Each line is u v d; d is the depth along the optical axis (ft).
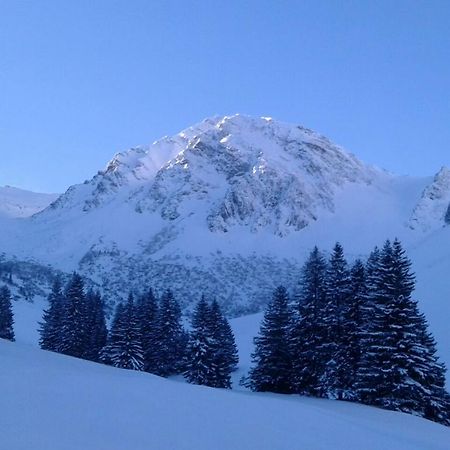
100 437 34.37
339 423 58.23
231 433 41.73
